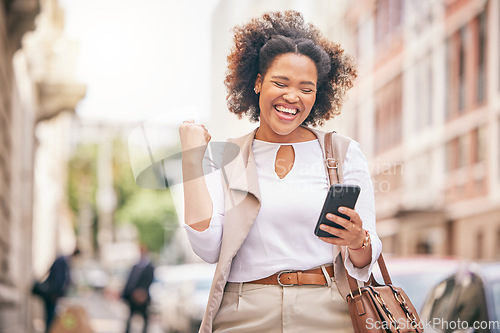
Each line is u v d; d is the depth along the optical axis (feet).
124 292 44.86
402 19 80.28
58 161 109.50
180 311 43.62
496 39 72.13
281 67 9.32
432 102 81.92
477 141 75.05
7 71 40.40
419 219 78.69
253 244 9.21
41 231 80.48
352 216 8.46
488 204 73.31
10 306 43.70
